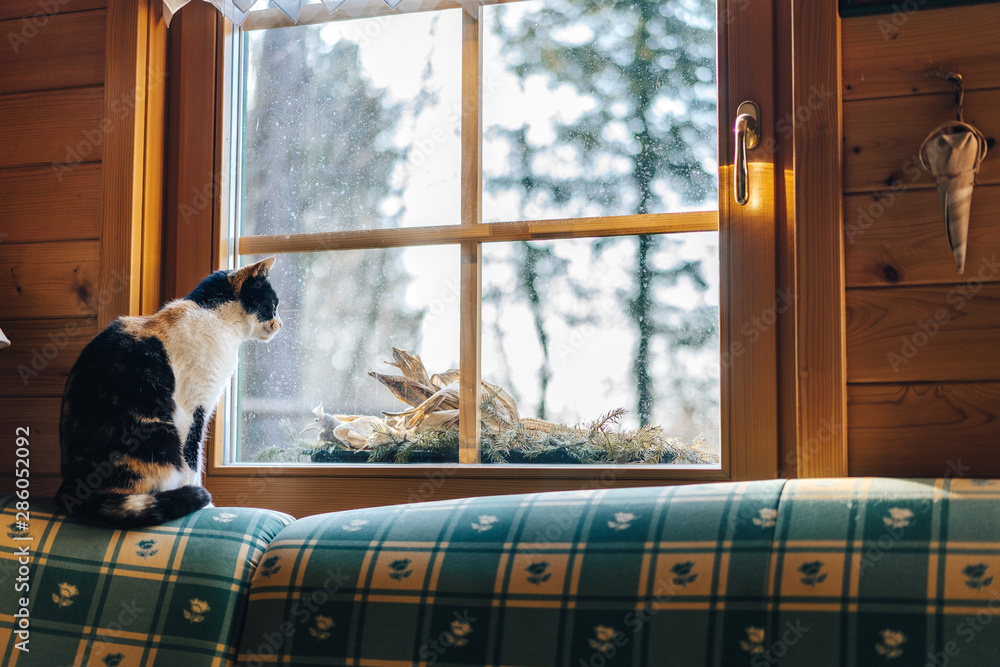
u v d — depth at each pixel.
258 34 1.55
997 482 0.95
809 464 1.13
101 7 1.49
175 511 1.18
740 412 1.24
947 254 1.11
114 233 1.43
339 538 1.13
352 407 1.46
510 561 1.03
